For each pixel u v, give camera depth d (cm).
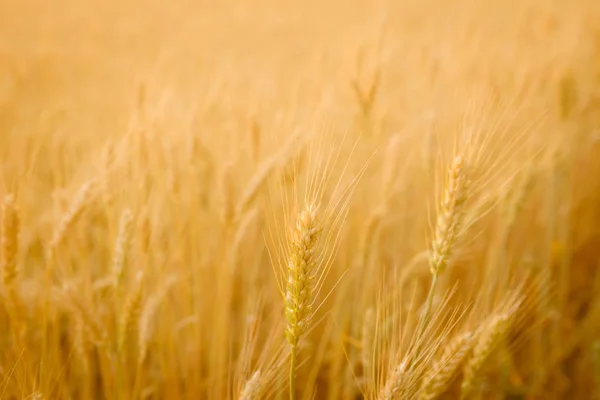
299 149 112
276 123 137
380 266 130
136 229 113
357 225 143
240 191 134
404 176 144
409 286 126
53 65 331
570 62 216
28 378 102
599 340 130
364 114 125
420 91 187
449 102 166
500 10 414
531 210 163
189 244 135
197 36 446
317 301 136
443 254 90
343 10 580
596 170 190
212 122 149
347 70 169
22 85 264
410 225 158
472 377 97
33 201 141
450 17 412
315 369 117
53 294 104
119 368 102
